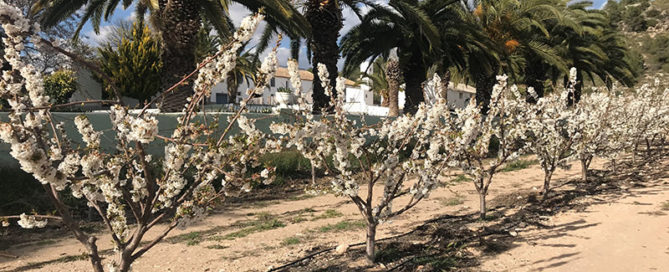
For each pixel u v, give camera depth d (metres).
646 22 108.81
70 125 8.05
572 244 5.22
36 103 2.62
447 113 6.11
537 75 23.89
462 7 19.39
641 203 7.23
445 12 17.45
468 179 10.77
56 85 19.36
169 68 11.51
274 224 6.57
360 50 18.98
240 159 3.18
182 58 11.50
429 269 4.50
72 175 2.81
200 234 6.08
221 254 5.12
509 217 6.70
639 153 15.10
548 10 18.08
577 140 8.72
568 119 8.48
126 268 3.08
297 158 11.99
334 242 5.58
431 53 17.56
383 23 17.58
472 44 17.94
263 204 8.44
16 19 2.50
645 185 9.04
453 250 5.11
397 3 14.86
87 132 2.90
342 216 7.23
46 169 2.39
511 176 11.36
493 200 8.21
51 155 2.51
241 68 26.28
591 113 9.03
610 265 4.48
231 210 7.86
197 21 11.69
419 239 5.62
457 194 8.96
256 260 4.89
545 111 8.20
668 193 7.94
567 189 9.08
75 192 2.85
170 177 3.17
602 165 12.93
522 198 8.24
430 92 18.45
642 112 11.78
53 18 14.03
